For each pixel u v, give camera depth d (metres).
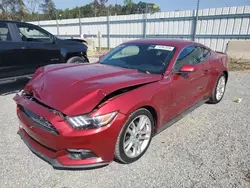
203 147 2.87
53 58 5.76
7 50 4.75
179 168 2.43
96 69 3.01
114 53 3.79
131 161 2.51
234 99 4.94
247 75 7.96
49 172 2.34
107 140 2.15
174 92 2.98
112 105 2.16
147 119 2.61
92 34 20.14
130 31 17.25
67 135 2.02
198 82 3.65
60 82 2.50
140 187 2.14
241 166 2.47
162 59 3.17
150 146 2.88
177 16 14.41
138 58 3.36
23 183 2.17
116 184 2.18
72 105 2.10
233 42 10.98
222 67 4.54
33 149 2.39
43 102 2.24
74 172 2.35
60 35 23.30
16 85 6.02
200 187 2.14
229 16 12.21
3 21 4.77
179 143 2.97
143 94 2.45
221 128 3.46
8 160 2.53
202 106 4.50
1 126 3.40
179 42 3.58
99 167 2.39
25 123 2.40
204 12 13.15
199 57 3.85
